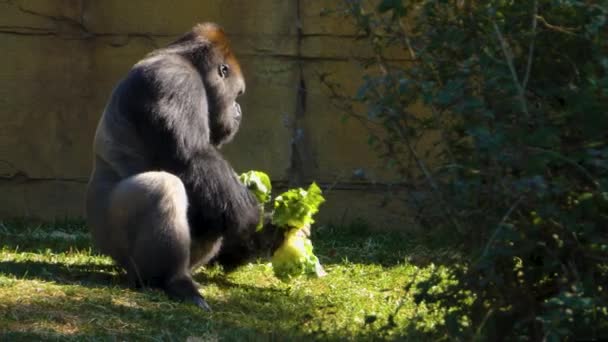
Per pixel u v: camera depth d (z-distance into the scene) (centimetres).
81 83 2248
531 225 979
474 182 962
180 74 1598
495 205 984
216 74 1680
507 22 987
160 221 1498
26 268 1633
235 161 2262
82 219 2220
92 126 2258
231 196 1600
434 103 984
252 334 1288
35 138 2250
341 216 2261
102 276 1636
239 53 2255
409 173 1067
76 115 2255
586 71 953
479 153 955
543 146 937
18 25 2230
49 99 2248
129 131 1598
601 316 982
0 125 2241
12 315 1305
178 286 1508
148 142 1585
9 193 2256
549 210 935
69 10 2236
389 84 1027
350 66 2231
